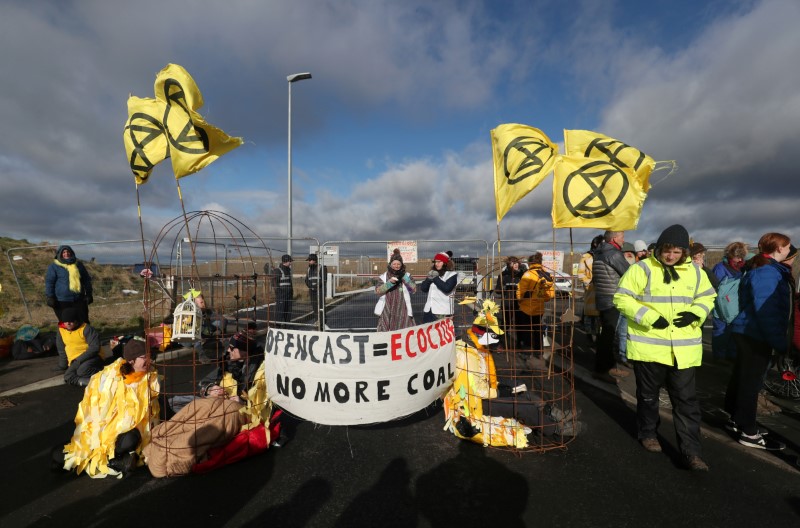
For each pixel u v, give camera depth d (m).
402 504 2.90
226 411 3.51
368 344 3.34
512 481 3.20
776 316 3.54
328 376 3.35
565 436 3.95
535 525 2.66
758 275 3.64
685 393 3.38
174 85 3.33
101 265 15.75
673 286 3.40
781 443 3.73
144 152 3.45
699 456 3.35
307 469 3.40
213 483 3.19
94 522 2.71
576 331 9.61
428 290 7.16
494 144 3.84
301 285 12.40
